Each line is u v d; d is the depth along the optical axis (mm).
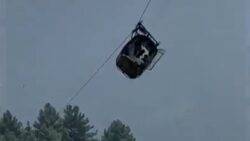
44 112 64188
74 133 63719
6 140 60531
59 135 61375
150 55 31812
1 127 62969
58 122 63406
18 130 63156
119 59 31906
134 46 31750
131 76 32062
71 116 64125
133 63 31750
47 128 61594
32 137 61281
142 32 32031
